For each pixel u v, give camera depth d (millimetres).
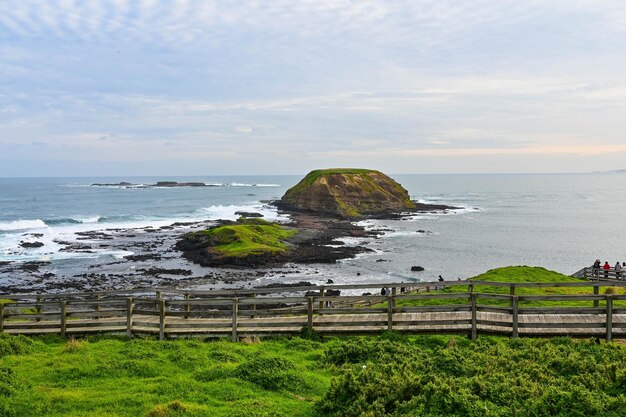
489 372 12562
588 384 11398
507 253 79938
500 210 155000
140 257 70188
